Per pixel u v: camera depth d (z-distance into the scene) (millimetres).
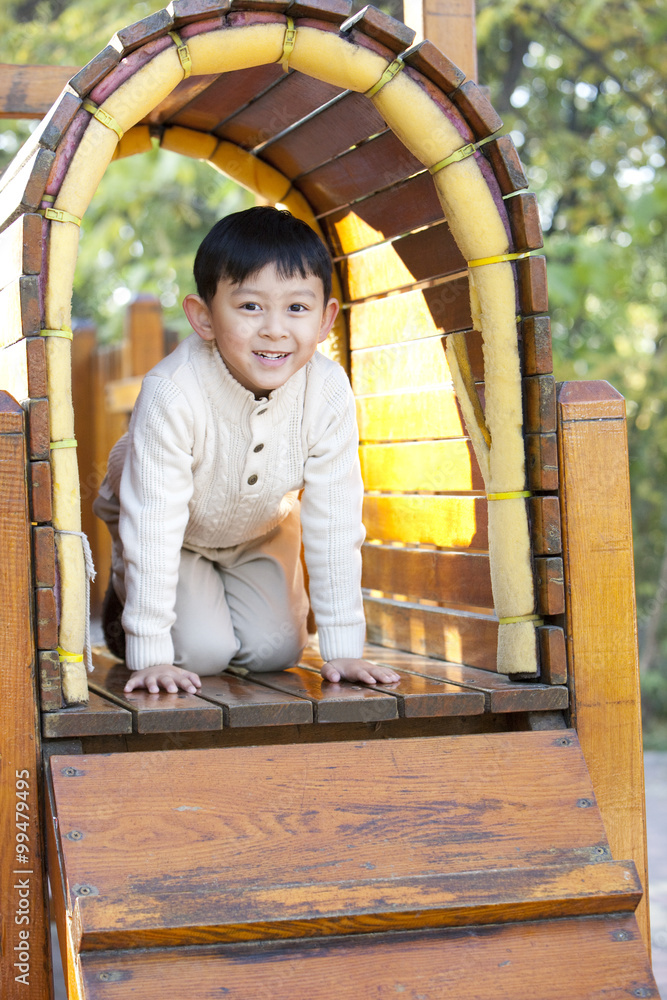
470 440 2205
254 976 1517
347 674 2098
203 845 1623
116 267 8133
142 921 1497
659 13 6316
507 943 1643
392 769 1783
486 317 1995
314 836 1681
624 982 1643
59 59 6715
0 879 1672
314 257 2045
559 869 1713
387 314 2561
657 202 6160
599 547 2025
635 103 6676
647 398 7258
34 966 1680
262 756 1735
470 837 1746
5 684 1690
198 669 2244
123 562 2365
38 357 1727
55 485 1762
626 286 6547
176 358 2121
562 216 7219
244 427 2109
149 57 1779
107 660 2545
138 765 1677
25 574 1712
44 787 1711
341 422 2225
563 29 6500
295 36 1858
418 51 1902
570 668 1998
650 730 6520
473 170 1961
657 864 3746
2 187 2070
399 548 2607
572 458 2014
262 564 2389
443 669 2258
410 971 1576
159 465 2043
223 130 2611
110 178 6789
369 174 2387
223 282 2016
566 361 7188
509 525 2010
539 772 1859
